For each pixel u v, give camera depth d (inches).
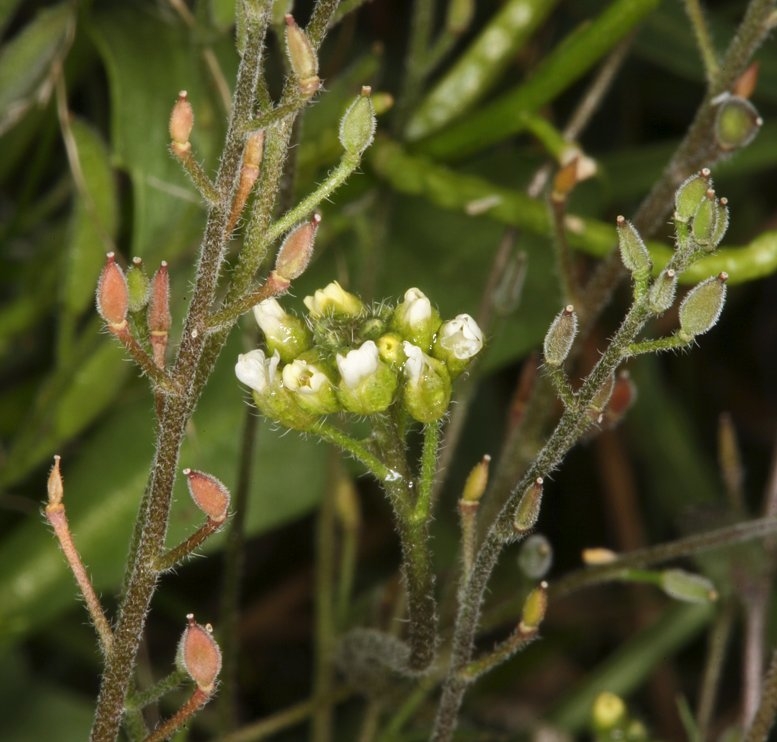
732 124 8.3
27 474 9.6
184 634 7.3
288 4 7.9
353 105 7.3
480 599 7.8
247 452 8.6
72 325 9.4
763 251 8.7
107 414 9.7
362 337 7.6
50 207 10.0
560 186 8.6
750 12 8.4
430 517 7.8
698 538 8.4
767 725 8.2
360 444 7.6
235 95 7.3
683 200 7.3
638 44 9.9
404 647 8.3
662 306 7.3
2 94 9.5
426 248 9.7
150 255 9.3
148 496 7.6
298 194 9.3
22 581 9.2
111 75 9.2
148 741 7.4
